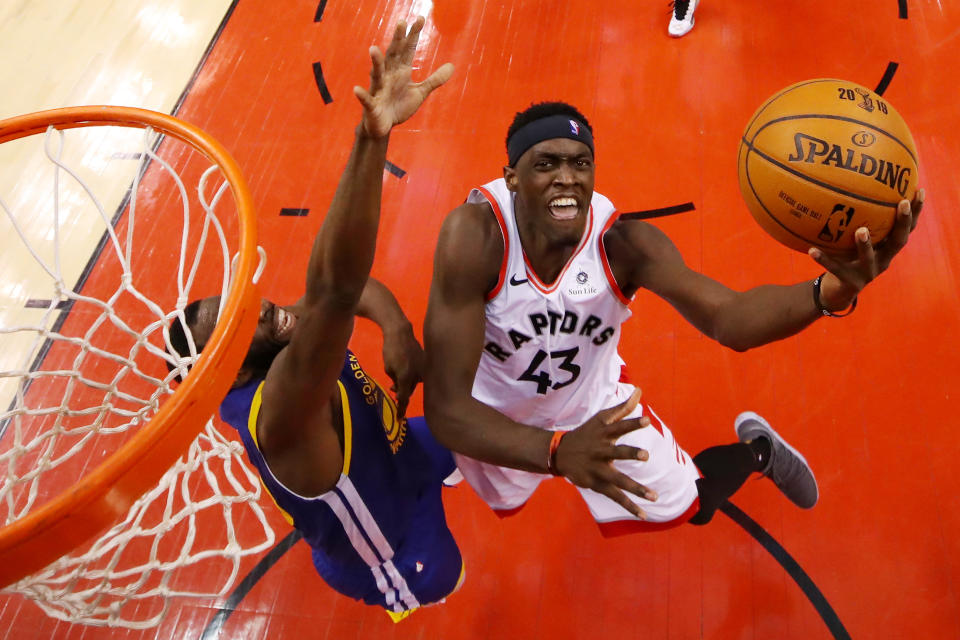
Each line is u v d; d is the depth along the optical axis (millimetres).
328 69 4742
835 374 3193
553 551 2939
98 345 3695
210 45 5020
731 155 3896
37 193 4355
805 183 1654
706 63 4277
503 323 2020
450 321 1906
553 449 1589
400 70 1343
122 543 1680
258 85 4738
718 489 2537
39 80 4969
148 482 1289
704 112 4082
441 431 1879
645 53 4398
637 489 1441
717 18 4457
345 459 1836
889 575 2729
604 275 1989
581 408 2332
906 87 3979
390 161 4184
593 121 4145
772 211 1735
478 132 4223
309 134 4426
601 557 2904
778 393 3186
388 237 3904
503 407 2275
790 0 4469
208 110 4652
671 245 1987
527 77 4426
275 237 3994
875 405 3094
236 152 4398
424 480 2225
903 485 2902
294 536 3078
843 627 2650
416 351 2230
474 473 2367
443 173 4086
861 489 2918
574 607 2812
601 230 1987
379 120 1292
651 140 4020
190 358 1769
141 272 3951
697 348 3355
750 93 4105
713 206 3736
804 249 1760
